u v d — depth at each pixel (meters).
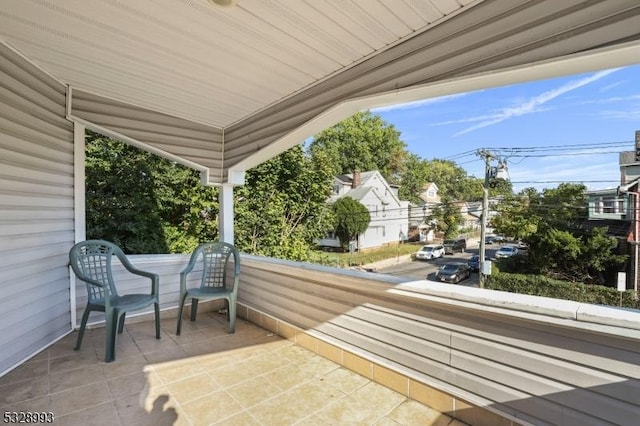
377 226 19.88
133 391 2.03
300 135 2.90
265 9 1.68
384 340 2.11
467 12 1.62
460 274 13.45
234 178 3.74
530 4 1.42
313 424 1.72
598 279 11.12
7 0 1.68
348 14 1.70
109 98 2.98
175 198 6.40
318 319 2.60
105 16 1.80
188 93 2.84
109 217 5.71
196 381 2.16
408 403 1.92
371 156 24.09
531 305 1.45
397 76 1.96
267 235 7.91
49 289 2.66
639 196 10.25
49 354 2.51
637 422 1.24
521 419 1.53
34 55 2.28
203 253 3.37
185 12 1.74
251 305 3.38
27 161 2.38
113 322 2.45
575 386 1.38
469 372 1.71
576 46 1.30
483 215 12.12
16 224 2.28
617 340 1.28
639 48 1.18
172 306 3.58
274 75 2.46
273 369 2.34
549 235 12.05
